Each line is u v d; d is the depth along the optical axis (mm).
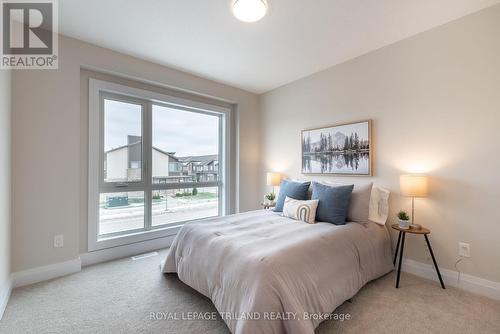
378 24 2160
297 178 3514
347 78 2900
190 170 3602
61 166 2270
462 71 2051
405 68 2398
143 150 3088
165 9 1957
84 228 2508
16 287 2016
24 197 2074
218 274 1623
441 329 1528
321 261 1668
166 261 2236
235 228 2135
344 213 2318
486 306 1770
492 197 1907
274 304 1288
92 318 1631
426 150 2264
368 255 2078
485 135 1940
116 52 2645
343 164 2912
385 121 2557
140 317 1647
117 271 2367
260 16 1980
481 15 1954
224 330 1524
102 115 2734
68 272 2291
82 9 1948
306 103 3391
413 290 2014
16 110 2035
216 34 2322
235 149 3977
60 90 2271
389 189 2521
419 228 2150
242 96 3924
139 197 3051
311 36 2357
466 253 2027
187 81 3246
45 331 1501
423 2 1870
